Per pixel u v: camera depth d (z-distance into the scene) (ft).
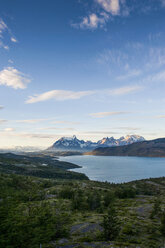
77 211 228.84
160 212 209.15
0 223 126.00
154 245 106.73
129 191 401.29
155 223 168.45
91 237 121.39
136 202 322.55
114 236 117.91
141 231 139.03
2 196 266.16
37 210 177.06
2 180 428.97
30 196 296.10
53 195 365.20
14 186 404.57
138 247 101.50
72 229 142.92
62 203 265.75
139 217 195.83
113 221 121.08
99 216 195.93
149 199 362.94
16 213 162.71
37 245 100.73
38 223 136.26
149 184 643.45
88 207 248.32
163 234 132.67
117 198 378.73
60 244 105.40
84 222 164.45
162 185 626.64
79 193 344.69
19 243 99.81
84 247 99.55
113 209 127.95
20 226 123.54
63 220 157.58
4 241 99.04
